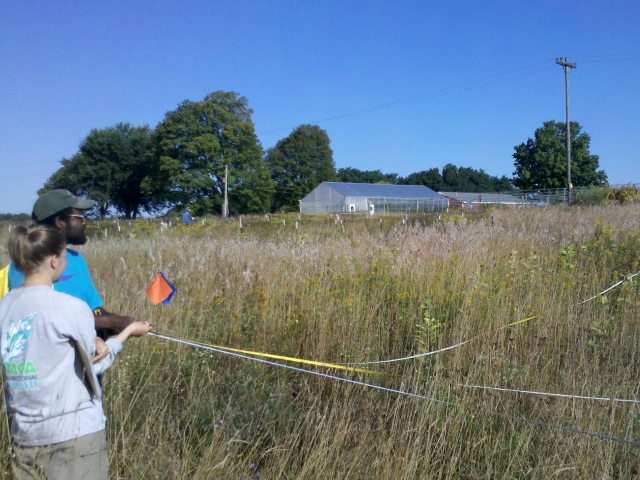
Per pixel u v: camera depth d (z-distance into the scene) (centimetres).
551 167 6006
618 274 759
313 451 375
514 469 382
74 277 329
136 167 6094
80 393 266
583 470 375
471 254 777
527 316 598
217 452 371
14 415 269
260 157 6269
